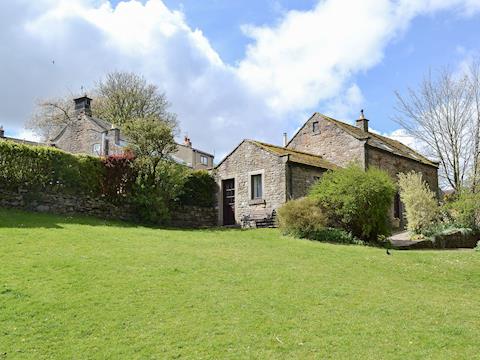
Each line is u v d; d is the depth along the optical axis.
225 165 23.77
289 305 8.84
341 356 6.81
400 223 25.88
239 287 9.77
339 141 25.73
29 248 11.35
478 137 27.02
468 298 10.23
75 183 18.16
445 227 20.22
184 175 21.44
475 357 6.93
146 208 19.84
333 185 17.84
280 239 16.47
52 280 9.27
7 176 16.25
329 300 9.26
